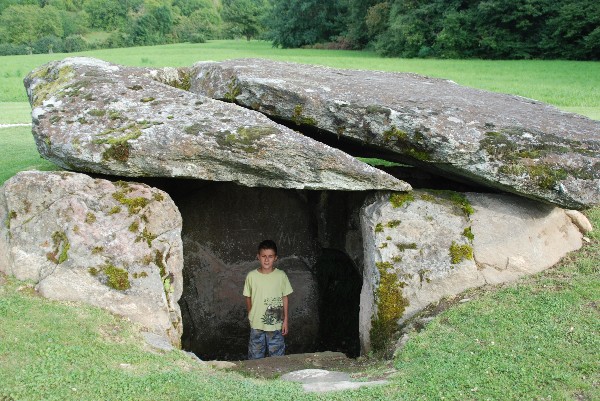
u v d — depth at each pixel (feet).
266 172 17.76
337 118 19.21
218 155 17.43
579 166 17.22
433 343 14.97
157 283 16.67
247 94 20.38
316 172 17.84
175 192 25.77
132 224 17.03
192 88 23.02
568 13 102.37
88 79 20.67
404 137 18.42
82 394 12.35
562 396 12.25
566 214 21.06
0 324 14.38
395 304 17.54
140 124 18.21
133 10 232.53
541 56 108.99
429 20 123.03
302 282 27.76
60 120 18.88
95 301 16.15
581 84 65.41
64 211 16.99
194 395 12.49
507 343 14.40
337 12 172.76
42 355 13.53
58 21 202.28
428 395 12.58
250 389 12.91
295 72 22.49
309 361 17.56
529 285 17.29
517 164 17.35
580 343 14.17
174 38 227.61
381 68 83.46
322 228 26.99
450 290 17.71
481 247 18.24
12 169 31.37
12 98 71.72
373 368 15.11
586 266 18.43
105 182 17.65
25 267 16.60
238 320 27.25
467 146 17.70
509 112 20.10
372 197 19.51
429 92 21.75
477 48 114.83
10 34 191.83
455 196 19.15
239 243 27.73
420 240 18.15
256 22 237.04
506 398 12.33
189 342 26.02
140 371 13.58
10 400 11.91
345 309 26.27
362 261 23.40
